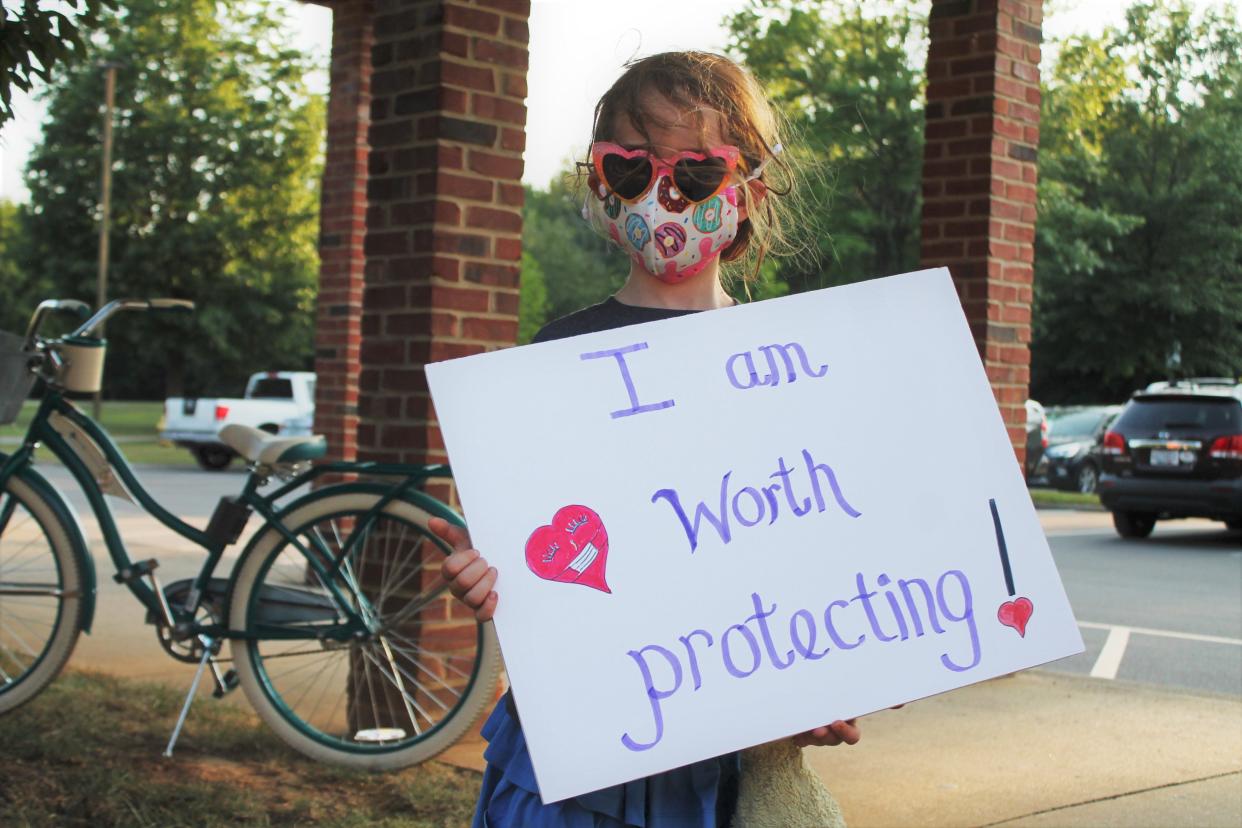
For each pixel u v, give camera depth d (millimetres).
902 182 20344
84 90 31250
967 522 1735
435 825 3426
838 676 1655
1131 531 13266
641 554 1646
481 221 4398
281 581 4234
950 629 1697
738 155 1755
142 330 32219
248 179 31719
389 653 4043
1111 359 29750
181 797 3535
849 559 1692
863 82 20562
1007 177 5660
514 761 1738
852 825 3568
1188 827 3578
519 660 1592
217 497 15445
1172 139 28594
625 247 1796
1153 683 5867
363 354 4527
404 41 4402
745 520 1683
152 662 5516
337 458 8070
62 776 3654
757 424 1716
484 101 4391
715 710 1619
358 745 3945
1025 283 5770
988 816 3666
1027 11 5703
